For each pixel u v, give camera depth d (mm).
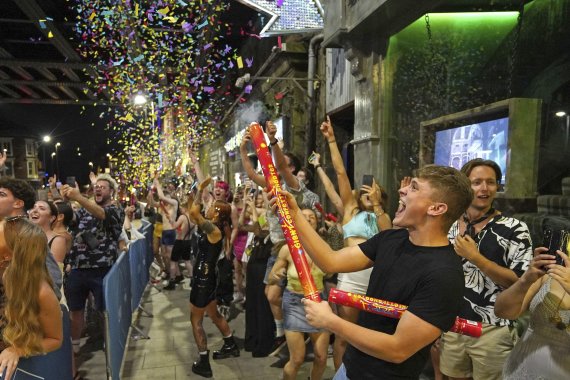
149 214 9281
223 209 4742
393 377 1448
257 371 3857
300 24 5914
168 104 15242
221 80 20578
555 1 4059
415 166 5109
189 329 4984
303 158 9336
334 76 7844
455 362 2461
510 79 4547
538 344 1727
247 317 4324
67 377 2709
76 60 15078
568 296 1634
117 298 3699
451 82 4926
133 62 10422
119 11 7898
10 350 2004
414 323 1314
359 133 5543
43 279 2115
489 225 2291
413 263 1452
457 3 4430
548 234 1737
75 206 5965
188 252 7418
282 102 10617
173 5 8039
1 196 3029
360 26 4793
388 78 4992
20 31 13930
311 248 1687
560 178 3781
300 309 3082
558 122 3932
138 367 3943
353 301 1421
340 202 3814
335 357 3434
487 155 3619
